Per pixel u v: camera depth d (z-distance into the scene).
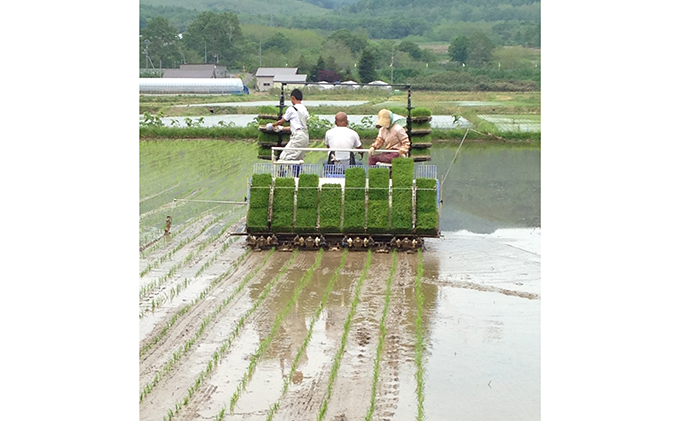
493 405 7.68
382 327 9.85
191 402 7.70
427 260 13.73
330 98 52.97
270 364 8.70
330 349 9.16
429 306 10.95
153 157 27.19
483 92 57.72
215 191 20.31
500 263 13.54
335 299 11.22
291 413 7.44
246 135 33.41
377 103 48.78
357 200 14.15
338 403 7.68
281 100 16.95
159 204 18.86
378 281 12.23
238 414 7.41
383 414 7.45
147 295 11.38
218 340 9.48
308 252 14.19
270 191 14.36
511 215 17.97
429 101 50.34
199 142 32.03
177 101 50.50
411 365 8.70
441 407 7.61
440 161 26.97
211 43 82.31
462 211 18.39
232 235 14.61
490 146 31.97
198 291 11.61
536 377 8.38
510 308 10.89
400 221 13.95
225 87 56.19
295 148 15.21
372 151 15.29
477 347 9.30
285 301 11.09
